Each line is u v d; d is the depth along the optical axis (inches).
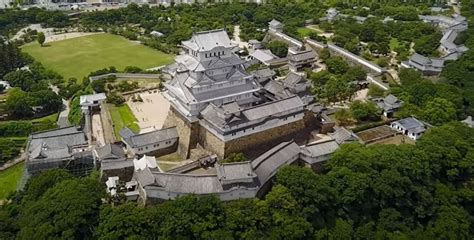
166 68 6870.1
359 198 4175.7
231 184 4052.7
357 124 5615.2
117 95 6333.7
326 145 4731.8
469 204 4694.9
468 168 4707.2
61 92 7362.2
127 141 4980.3
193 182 4060.0
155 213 3725.4
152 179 3988.7
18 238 3757.4
